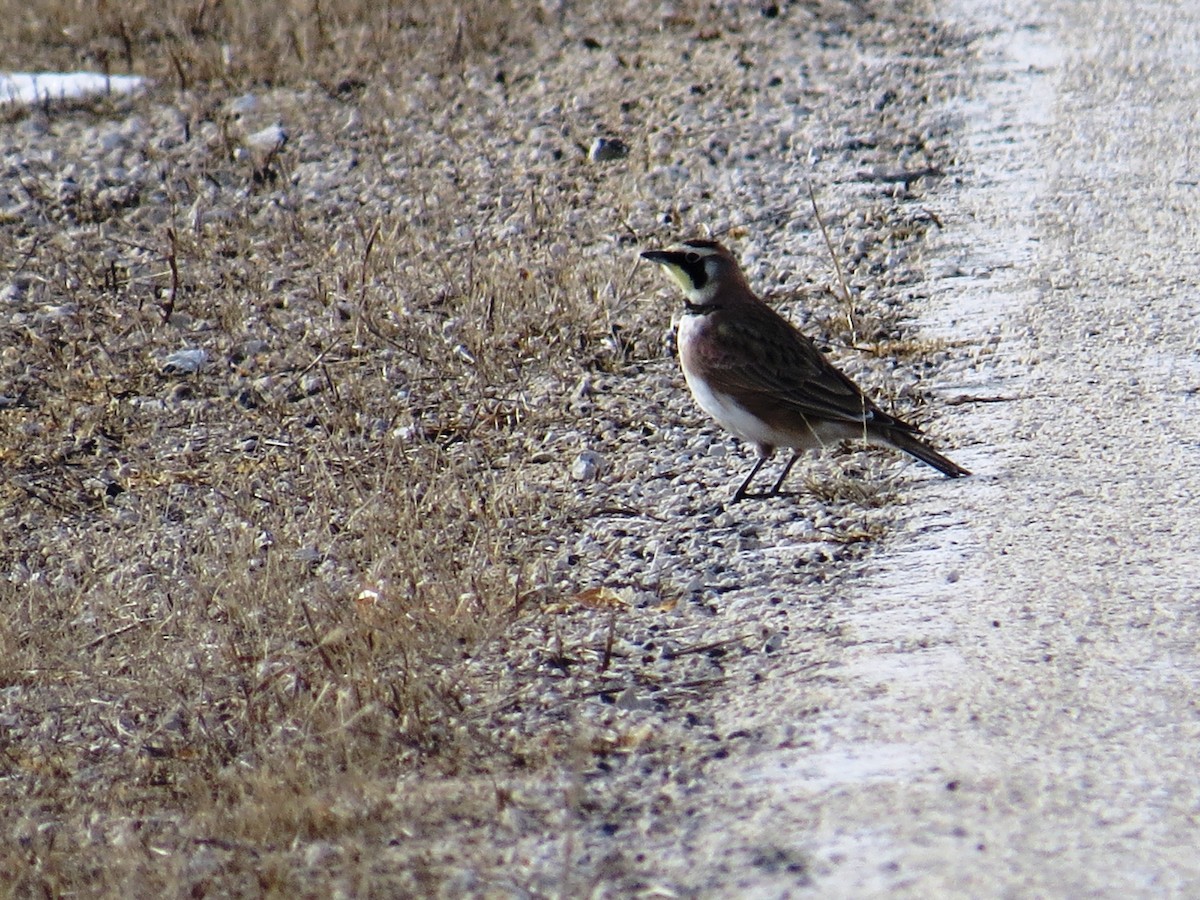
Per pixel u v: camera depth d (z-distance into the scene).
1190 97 23.14
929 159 20.91
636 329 15.68
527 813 7.99
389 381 14.89
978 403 13.68
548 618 10.38
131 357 15.59
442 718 9.08
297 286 17.25
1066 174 20.08
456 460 13.18
